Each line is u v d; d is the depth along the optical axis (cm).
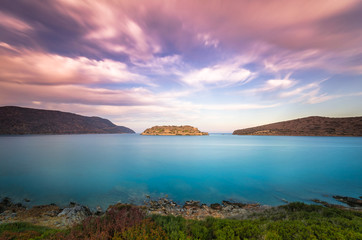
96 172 3619
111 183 2766
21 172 3550
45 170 3775
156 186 2598
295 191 2345
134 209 805
